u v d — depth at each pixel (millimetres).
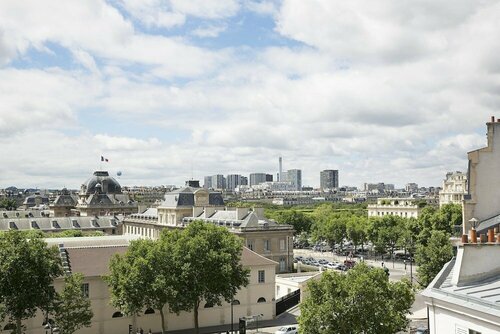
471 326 27578
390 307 47906
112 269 79250
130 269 77000
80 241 95812
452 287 31000
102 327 85125
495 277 31031
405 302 52094
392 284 52781
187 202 192750
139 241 83625
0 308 68938
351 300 45594
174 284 77562
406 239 179250
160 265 78188
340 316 45281
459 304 28016
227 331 88375
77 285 74625
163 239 84438
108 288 85875
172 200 195250
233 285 83875
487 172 35906
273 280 99250
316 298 47062
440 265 94625
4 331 78688
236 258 84562
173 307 78500
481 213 35656
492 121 36000
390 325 46375
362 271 50250
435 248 96000
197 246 79625
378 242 191375
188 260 79188
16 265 69125
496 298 26984
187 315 91438
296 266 158750
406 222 197250
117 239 99375
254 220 155750
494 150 35906
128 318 87188
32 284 69938
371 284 46250
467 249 31328
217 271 79875
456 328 28906
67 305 73250
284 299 103875
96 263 88125
